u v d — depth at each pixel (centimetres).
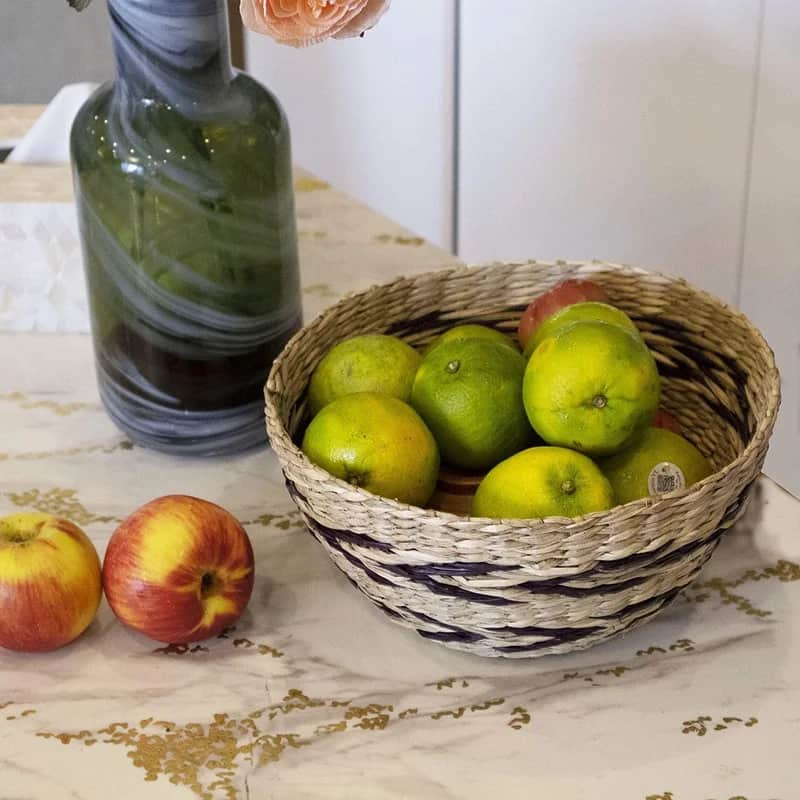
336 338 82
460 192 184
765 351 72
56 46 165
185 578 67
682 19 155
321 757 63
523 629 64
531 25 164
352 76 181
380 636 72
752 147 160
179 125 78
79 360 103
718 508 63
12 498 84
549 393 67
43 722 65
